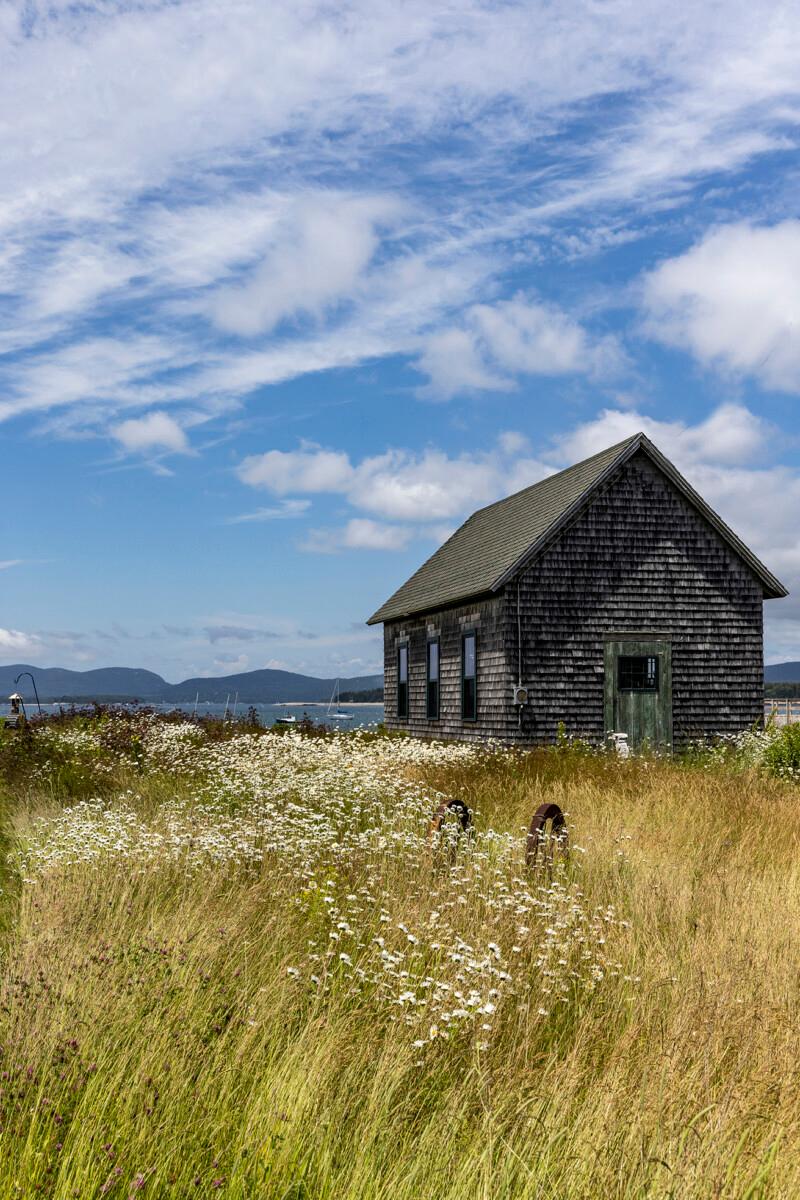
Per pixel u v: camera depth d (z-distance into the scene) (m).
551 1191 3.75
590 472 22.94
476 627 23.27
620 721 21.86
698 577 22.59
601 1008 5.75
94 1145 3.75
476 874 8.47
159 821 11.58
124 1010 5.01
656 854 9.91
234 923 6.75
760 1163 3.83
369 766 15.27
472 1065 4.74
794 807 12.75
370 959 6.06
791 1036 5.02
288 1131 3.97
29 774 16.36
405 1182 3.72
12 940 6.89
